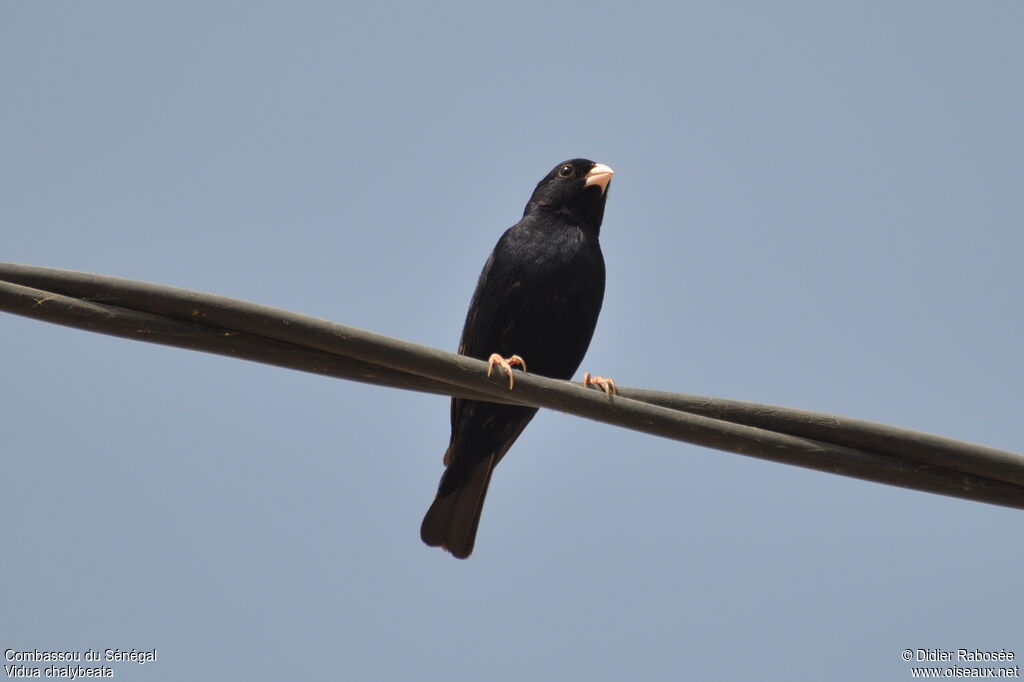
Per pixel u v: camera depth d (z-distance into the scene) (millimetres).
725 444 9109
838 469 9344
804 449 9266
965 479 9414
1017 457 9281
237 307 8562
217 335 8703
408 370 8828
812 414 9398
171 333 8617
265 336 8750
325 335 8656
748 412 9500
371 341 8695
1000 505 9477
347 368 8977
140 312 8594
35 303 8320
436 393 9242
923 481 9391
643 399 9586
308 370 8938
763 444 9164
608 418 8953
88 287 8516
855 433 9312
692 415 9023
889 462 9375
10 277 8492
